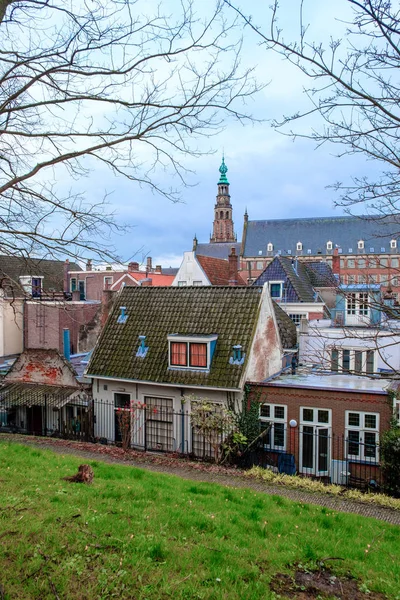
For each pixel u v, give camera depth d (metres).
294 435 15.77
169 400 17.23
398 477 13.52
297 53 5.36
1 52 5.55
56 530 6.16
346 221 97.94
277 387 15.99
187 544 6.23
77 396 18.52
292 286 30.42
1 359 29.09
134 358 18.12
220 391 16.38
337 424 15.27
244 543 6.60
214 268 38.50
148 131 5.68
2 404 19.12
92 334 30.05
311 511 8.85
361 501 10.82
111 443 17.80
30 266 6.54
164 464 13.02
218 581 5.34
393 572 6.13
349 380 17.23
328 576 5.86
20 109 5.54
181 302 19.36
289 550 6.50
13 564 5.23
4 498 7.40
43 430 19.03
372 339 7.89
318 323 25.30
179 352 17.14
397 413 14.77
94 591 4.90
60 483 8.66
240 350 16.62
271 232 102.25
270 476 12.23
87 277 43.59
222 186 125.31
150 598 4.88
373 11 5.00
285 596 5.23
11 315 30.94
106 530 6.37
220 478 11.92
